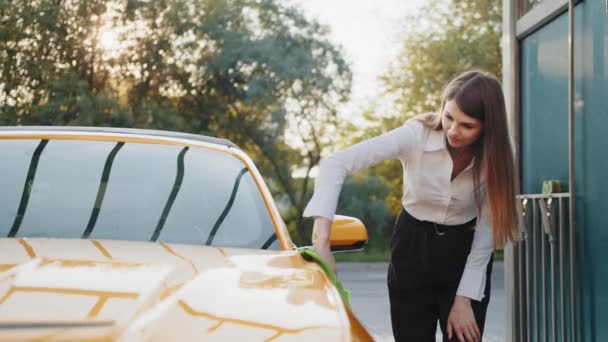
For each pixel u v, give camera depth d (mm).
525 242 4598
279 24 25516
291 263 2125
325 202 2811
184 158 2795
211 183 2695
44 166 2648
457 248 3234
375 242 28844
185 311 1559
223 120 25703
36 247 1963
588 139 3883
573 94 3869
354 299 14508
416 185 3158
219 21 24547
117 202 2549
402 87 31062
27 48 22281
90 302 1521
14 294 1521
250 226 2553
